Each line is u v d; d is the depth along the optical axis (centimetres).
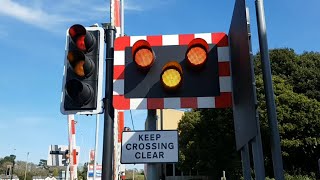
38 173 7850
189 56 498
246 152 468
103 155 495
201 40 495
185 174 4306
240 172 3195
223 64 526
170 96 514
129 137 487
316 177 2756
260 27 486
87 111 489
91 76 496
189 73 521
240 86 437
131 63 530
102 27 537
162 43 536
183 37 537
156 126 516
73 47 513
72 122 1288
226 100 512
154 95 516
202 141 3428
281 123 2762
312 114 2797
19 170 8094
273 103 450
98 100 488
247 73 385
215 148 3331
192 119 3575
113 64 532
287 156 2817
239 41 430
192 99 513
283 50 3412
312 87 3247
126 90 521
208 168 3441
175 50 532
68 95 480
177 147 482
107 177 486
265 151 2675
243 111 421
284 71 3381
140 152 482
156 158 480
